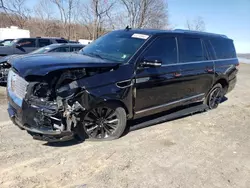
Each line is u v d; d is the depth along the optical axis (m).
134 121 4.94
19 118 3.58
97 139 4.20
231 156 4.12
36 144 4.00
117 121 4.26
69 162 3.56
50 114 3.45
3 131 4.39
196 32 5.78
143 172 3.45
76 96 3.57
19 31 27.42
